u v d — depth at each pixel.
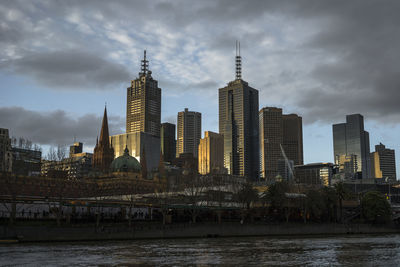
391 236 139.88
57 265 60.34
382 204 172.12
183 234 115.25
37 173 170.25
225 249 85.06
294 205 157.88
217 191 157.62
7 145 162.25
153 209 146.38
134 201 131.88
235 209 154.25
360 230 160.62
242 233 127.69
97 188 168.62
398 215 188.50
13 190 110.38
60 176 138.12
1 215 115.56
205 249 84.31
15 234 90.88
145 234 108.25
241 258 71.50
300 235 139.88
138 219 123.69
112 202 121.88
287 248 89.81
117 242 97.81
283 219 163.38
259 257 73.44
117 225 110.31
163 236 111.38
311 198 157.88
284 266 63.72
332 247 94.00
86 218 116.25
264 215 162.12
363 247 94.81
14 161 150.62
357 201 185.75
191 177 184.62
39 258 67.00
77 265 60.72
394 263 68.56
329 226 150.88
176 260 67.62
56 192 141.88
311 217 170.75
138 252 77.50
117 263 63.25
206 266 61.84
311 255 78.12
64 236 95.69
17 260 64.56
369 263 68.50
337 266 64.88
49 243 91.00
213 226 121.69
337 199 170.88
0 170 131.50
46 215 120.00
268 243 102.00
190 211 142.25
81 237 97.81
